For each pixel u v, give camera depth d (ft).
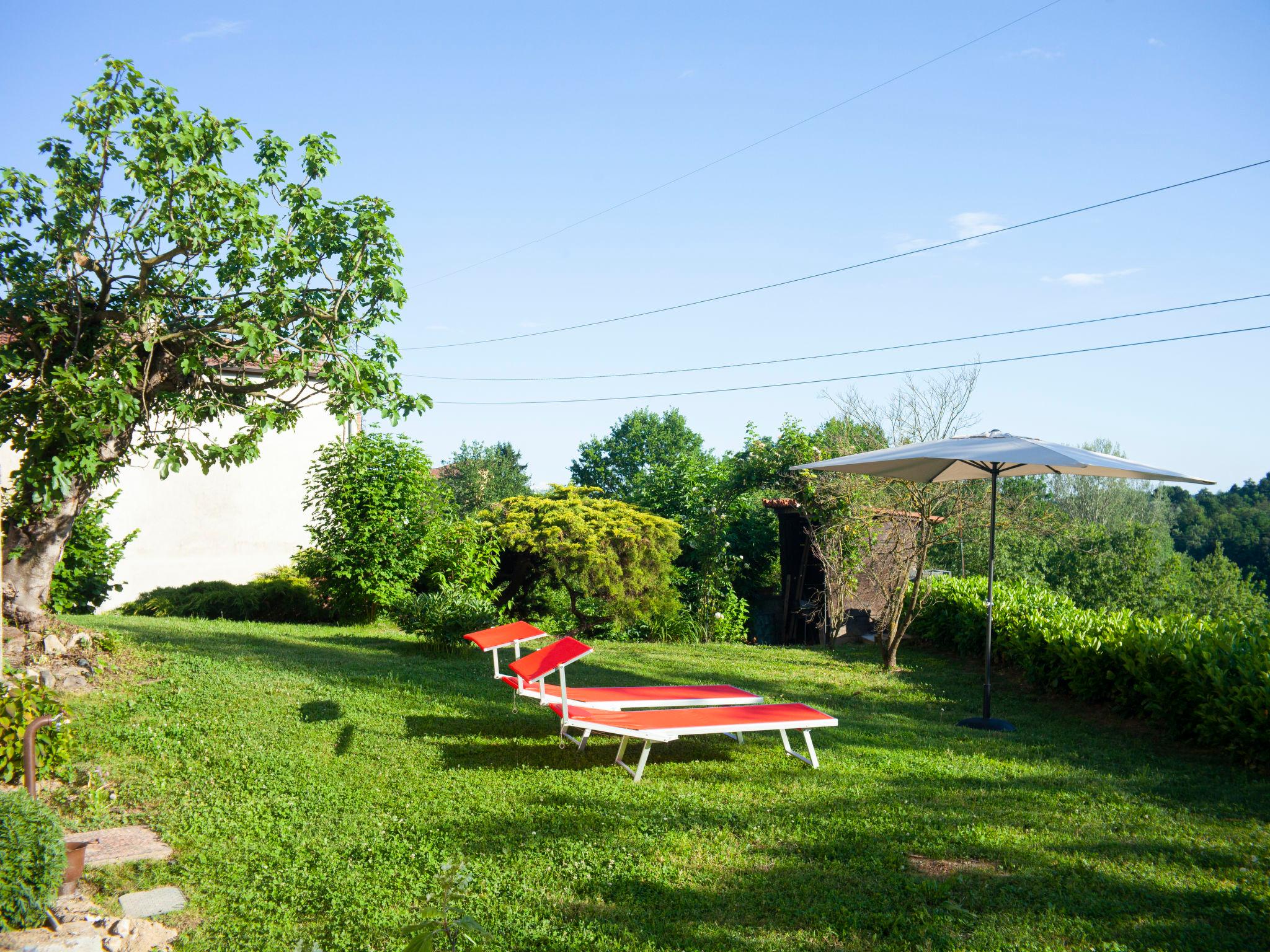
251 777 20.38
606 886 15.11
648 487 70.49
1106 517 136.77
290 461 64.34
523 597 61.16
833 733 28.68
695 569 65.98
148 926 13.34
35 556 29.19
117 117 26.81
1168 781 23.82
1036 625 39.40
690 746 26.02
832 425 55.57
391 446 50.90
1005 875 16.17
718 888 15.24
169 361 29.66
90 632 30.89
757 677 39.19
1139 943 13.48
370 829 17.60
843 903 14.71
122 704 25.36
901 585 44.96
